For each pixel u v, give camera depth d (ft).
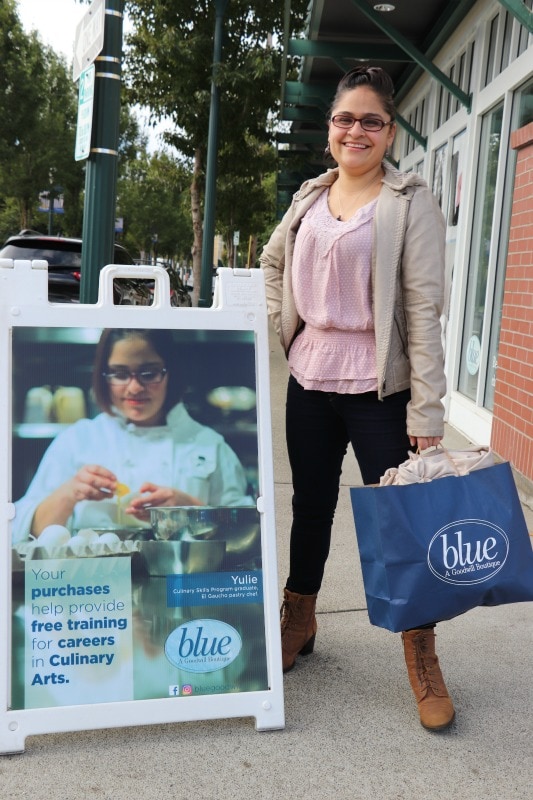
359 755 7.65
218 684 7.86
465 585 7.60
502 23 20.44
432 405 7.93
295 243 8.64
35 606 7.54
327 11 25.31
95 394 7.78
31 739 7.77
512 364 17.08
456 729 8.14
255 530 8.02
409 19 25.54
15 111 79.82
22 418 7.61
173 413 7.93
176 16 51.78
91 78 12.64
